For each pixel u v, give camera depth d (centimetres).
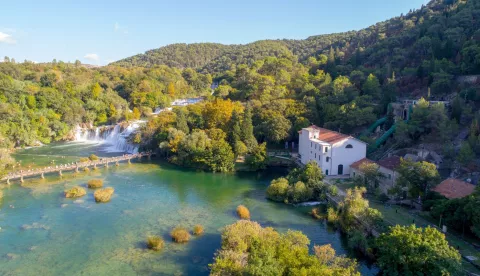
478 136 7175
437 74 10662
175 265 4544
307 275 3180
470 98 9100
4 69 17838
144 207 6731
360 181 7400
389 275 3903
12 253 4841
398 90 11731
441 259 3647
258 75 15562
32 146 12725
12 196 7244
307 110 11594
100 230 5625
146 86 18900
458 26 13438
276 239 4200
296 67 17700
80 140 14325
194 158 9850
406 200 6562
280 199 7175
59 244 5128
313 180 7275
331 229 5744
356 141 8656
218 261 3753
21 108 13425
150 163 10475
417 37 14588
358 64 15962
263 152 9925
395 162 7344
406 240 3859
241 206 6494
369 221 5219
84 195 7350
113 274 4316
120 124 13925
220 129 10875
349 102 11388
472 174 6812
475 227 4584
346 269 3525
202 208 6731
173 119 11825
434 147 8112
